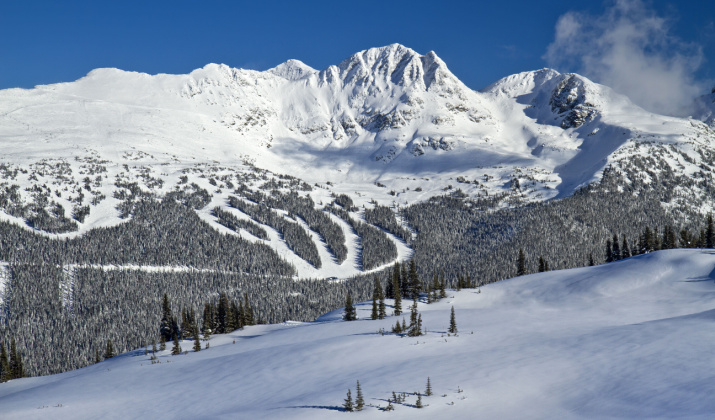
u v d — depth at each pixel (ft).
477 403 189.67
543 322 325.62
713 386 175.52
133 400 257.34
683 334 242.99
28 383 373.81
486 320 341.21
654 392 179.22
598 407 174.60
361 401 194.59
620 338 250.78
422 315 374.02
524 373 216.54
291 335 374.63
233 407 222.48
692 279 385.09
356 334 336.08
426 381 217.56
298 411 199.21
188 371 304.09
